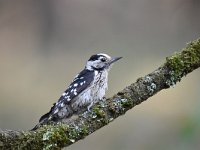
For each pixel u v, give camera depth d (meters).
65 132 5.37
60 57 20.09
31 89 17.98
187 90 15.71
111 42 20.38
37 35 21.02
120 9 20.88
